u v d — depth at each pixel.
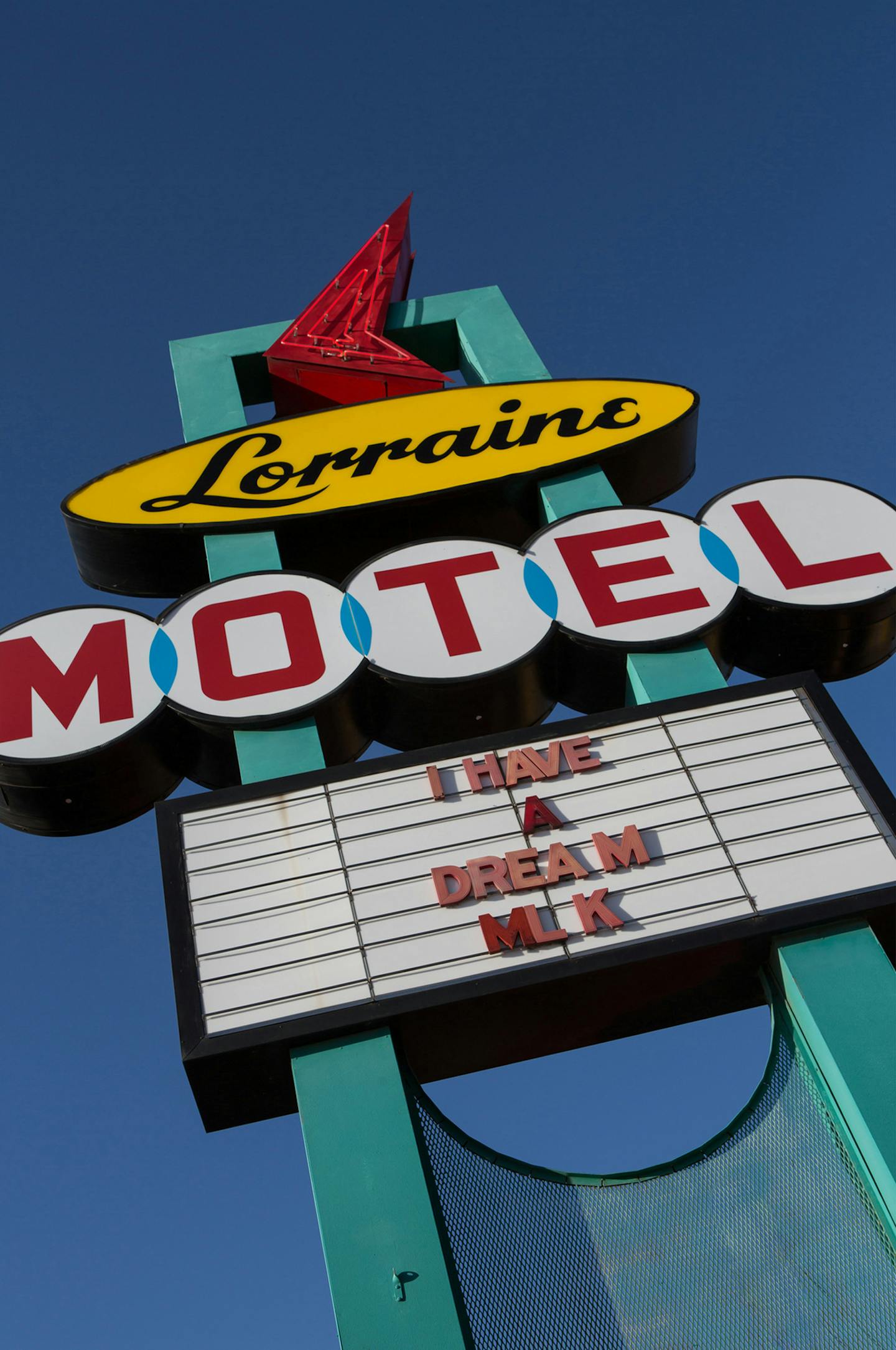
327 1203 9.43
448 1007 10.46
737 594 13.71
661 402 16.39
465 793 11.84
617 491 16.34
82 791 13.02
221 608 13.86
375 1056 10.26
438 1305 8.88
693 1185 10.16
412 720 13.58
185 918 11.06
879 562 14.04
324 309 19.69
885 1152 9.41
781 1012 10.83
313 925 10.98
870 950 10.66
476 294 20.00
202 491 15.76
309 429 16.50
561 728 12.28
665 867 11.21
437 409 16.70
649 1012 11.16
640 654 13.34
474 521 16.12
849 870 11.08
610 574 14.02
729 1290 9.60
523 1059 11.36
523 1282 9.50
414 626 13.59
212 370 18.75
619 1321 9.43
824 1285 9.54
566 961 10.62
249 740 12.79
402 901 11.10
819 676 14.30
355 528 15.74
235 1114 10.83
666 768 11.91
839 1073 9.90
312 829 11.64
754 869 11.14
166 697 13.02
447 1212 9.70
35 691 13.26
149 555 15.59
